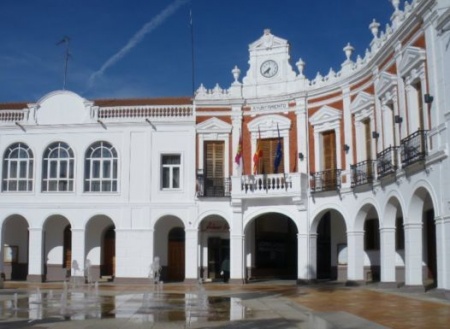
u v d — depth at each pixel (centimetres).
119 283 2920
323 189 2719
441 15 1808
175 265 3080
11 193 3050
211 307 1647
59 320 1339
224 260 3028
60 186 3045
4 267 3184
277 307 1644
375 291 2159
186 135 3005
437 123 1855
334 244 2920
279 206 2834
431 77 1898
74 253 2995
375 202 2398
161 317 1399
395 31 2173
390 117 2345
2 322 1303
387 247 2295
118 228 2973
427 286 2139
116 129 3034
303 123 2867
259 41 3008
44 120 3067
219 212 2925
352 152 2645
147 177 2989
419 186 1983
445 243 1800
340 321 1314
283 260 3198
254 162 2897
